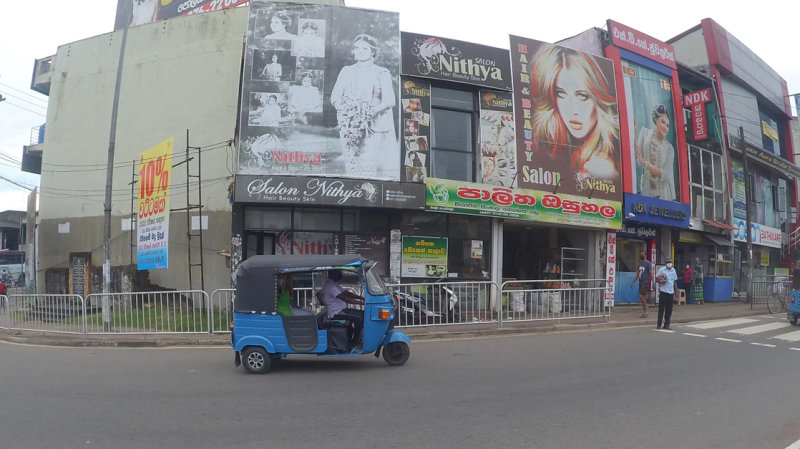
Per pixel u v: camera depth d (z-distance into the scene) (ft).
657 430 19.38
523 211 57.57
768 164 89.76
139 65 64.80
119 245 63.87
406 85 54.54
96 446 17.35
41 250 68.74
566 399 23.30
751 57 91.71
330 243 53.78
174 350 37.14
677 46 85.87
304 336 29.01
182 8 79.82
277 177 49.24
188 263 59.41
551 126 61.05
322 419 20.26
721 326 48.85
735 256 87.97
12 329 44.60
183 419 20.22
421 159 54.03
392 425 19.58
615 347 36.58
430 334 40.78
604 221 62.85
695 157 76.69
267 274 29.25
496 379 26.89
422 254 55.06
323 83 51.78
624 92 67.77
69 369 29.71
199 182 56.13
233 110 59.82
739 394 24.54
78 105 68.18
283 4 52.70
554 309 46.24
